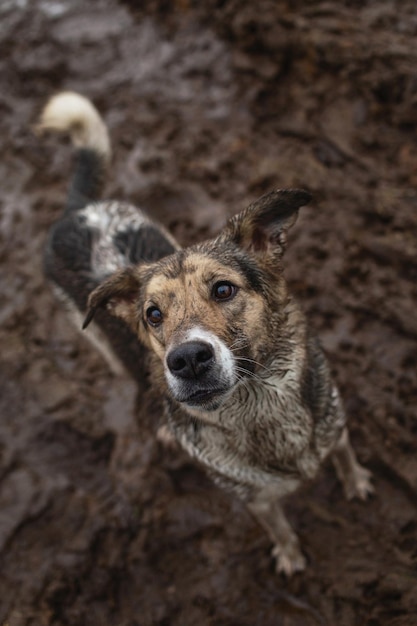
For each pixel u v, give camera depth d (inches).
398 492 33.7
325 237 41.8
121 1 58.4
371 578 31.3
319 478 34.9
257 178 45.7
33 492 37.3
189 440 29.0
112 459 38.0
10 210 49.5
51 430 39.3
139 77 53.9
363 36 46.5
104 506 36.4
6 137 53.7
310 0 49.5
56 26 58.6
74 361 42.1
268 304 25.6
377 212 41.6
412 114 43.8
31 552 35.6
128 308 28.7
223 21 52.1
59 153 51.6
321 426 28.7
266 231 26.2
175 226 45.8
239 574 33.3
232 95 50.4
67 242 37.4
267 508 30.4
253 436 27.5
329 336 38.5
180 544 34.8
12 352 42.8
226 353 23.6
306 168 45.2
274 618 31.8
